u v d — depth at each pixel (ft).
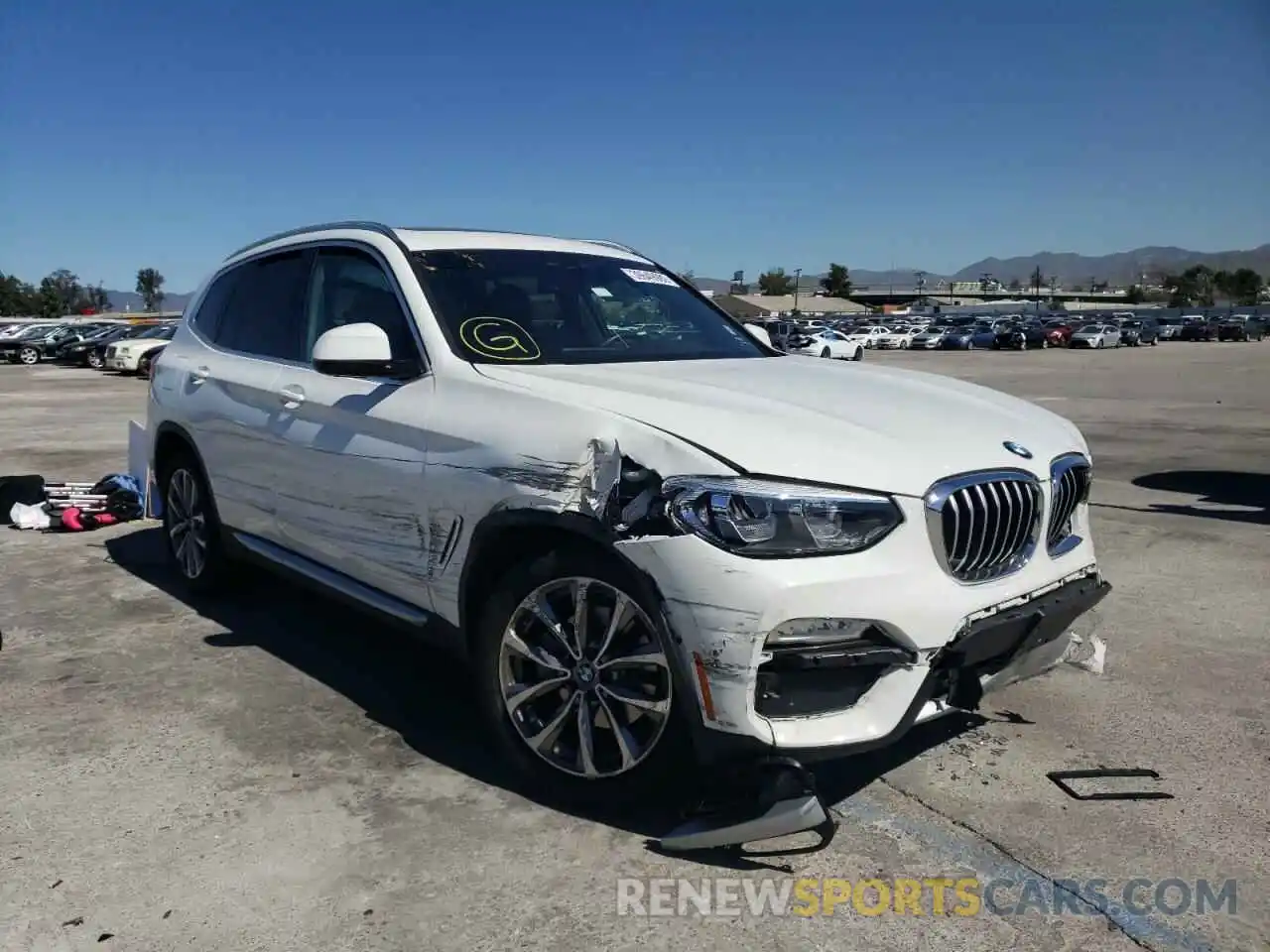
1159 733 12.15
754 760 8.77
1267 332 252.01
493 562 10.69
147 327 98.02
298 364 14.08
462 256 13.26
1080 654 11.62
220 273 17.30
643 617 9.25
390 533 11.85
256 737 12.02
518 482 10.06
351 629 15.99
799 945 8.25
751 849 9.63
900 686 9.02
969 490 9.47
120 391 69.15
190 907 8.70
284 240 15.64
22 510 23.47
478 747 11.78
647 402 9.87
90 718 12.55
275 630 15.93
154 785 10.82
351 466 12.32
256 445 14.39
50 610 17.01
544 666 10.11
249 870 9.25
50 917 8.54
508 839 9.78
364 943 8.24
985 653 9.59
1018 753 11.62
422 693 13.39
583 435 9.68
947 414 10.77
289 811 10.29
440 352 11.65
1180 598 17.75
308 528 13.46
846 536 8.77
